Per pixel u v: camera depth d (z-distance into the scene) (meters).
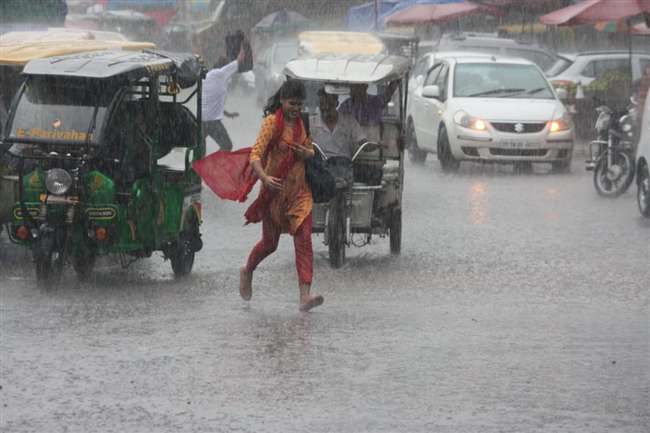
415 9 57.72
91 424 10.87
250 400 11.62
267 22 72.44
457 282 18.25
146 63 17.81
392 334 14.52
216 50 78.00
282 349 13.66
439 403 11.56
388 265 19.75
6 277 18.48
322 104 19.91
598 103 30.39
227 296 16.95
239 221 25.09
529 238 22.78
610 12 40.22
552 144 34.44
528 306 16.45
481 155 34.44
